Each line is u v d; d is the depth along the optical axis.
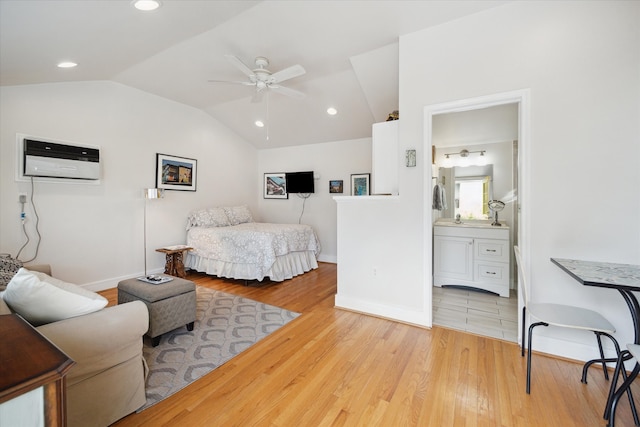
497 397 1.67
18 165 2.95
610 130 1.93
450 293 3.58
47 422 0.71
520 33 2.16
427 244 2.59
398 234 2.73
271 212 6.14
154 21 2.19
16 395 0.63
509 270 3.47
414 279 2.66
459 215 4.10
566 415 1.53
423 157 2.57
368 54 2.97
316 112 4.56
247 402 1.63
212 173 5.17
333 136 5.23
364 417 1.51
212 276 4.46
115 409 1.45
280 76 2.83
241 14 2.29
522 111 2.17
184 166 4.67
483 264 3.58
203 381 1.82
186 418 1.50
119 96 3.79
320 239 5.59
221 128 5.33
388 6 2.22
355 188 5.21
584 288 2.03
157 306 2.23
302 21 2.41
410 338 2.38
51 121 3.18
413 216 2.65
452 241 3.76
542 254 2.13
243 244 4.03
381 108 3.84
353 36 2.64
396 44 2.78
